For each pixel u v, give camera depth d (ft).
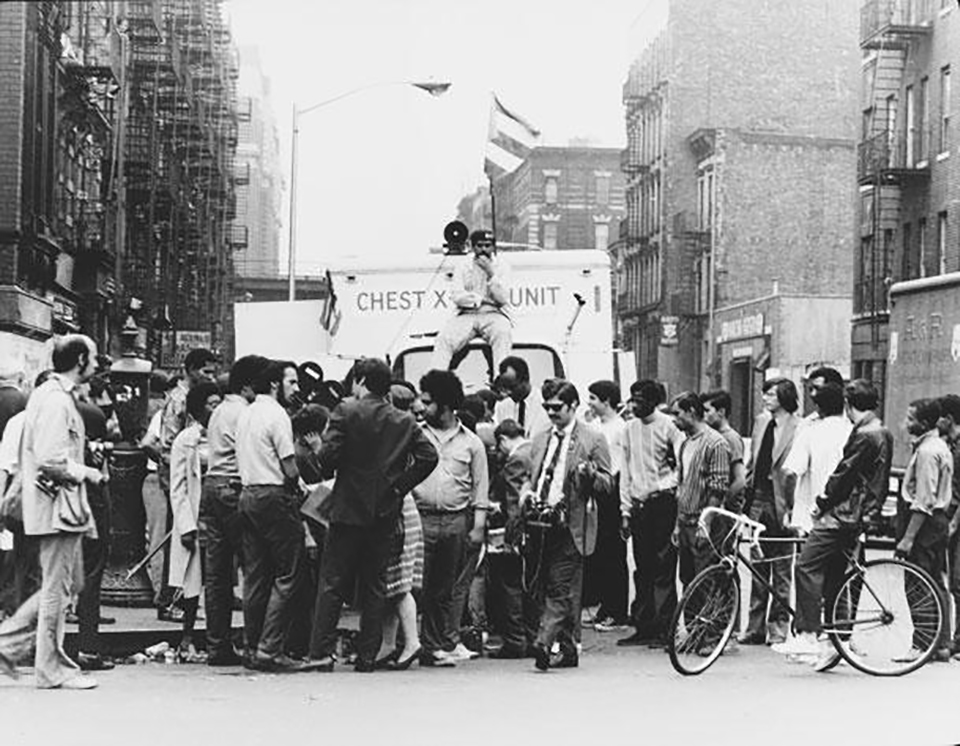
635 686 36.11
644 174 275.59
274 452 37.32
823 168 248.73
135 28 146.82
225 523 38.52
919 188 139.74
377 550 37.45
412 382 54.44
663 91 265.34
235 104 206.08
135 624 43.19
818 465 41.52
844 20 266.57
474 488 39.40
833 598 39.24
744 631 45.73
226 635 39.06
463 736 29.01
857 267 149.48
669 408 54.49
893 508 65.41
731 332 209.26
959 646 42.57
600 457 38.86
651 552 43.93
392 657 38.93
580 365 53.67
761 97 264.72
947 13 134.51
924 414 41.98
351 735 28.89
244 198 239.09
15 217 99.19
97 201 131.23
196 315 164.14
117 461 47.26
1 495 36.11
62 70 116.37
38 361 100.83
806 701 34.32
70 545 33.78
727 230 246.27
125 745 27.58
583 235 340.39
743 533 41.14
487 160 79.05
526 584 41.37
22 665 37.04
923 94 141.59
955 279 61.67
